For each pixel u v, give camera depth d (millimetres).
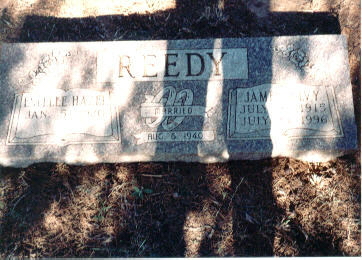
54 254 1573
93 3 1911
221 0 1897
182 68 1650
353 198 1616
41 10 1906
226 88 1629
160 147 1600
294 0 1900
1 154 1598
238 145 1593
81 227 1602
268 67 1642
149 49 1674
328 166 1646
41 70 1657
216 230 1589
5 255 1567
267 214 1602
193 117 1612
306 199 1616
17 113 1624
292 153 1606
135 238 1588
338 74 1631
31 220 1607
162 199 1626
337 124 1596
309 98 1615
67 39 1866
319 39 1662
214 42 1671
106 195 1633
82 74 1652
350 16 1858
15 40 1866
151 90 1635
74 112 1624
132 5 1903
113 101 1629
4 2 1921
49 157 1605
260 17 1883
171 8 1896
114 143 1605
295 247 1561
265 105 1614
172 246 1579
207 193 1629
